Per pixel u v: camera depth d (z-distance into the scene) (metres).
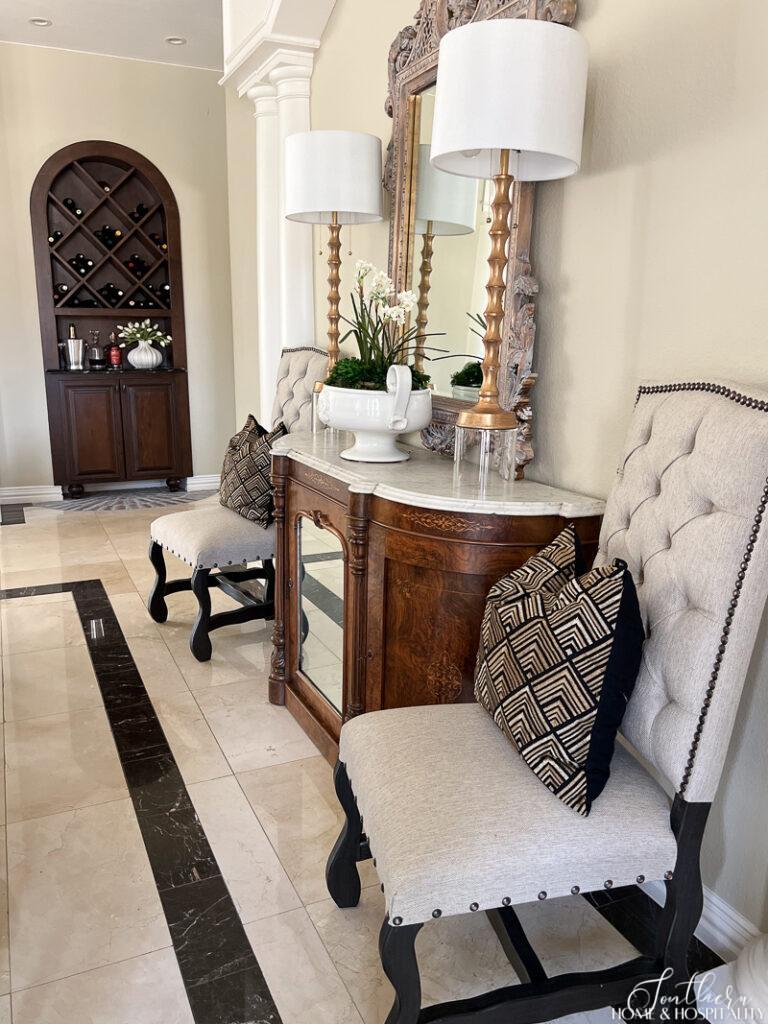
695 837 1.33
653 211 1.72
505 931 1.52
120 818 2.11
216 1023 1.48
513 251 2.04
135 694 2.86
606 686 1.31
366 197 2.65
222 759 2.42
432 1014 1.33
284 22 3.16
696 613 1.30
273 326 3.90
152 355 5.90
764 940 1.50
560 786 1.33
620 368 1.85
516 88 1.60
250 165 4.14
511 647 1.46
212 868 1.92
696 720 1.29
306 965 1.62
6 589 3.98
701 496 1.33
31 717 2.68
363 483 2.01
